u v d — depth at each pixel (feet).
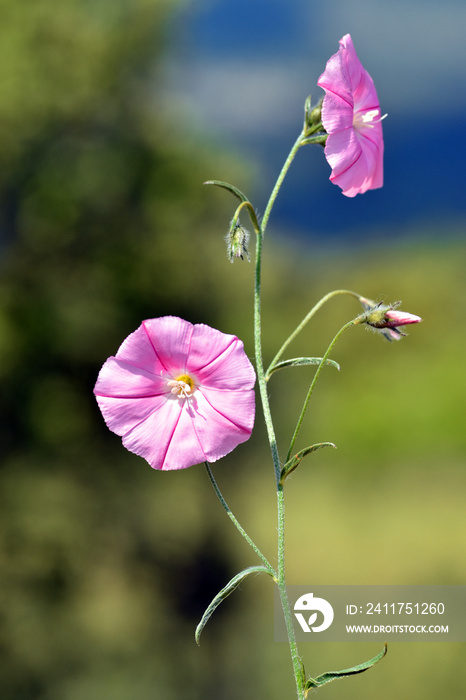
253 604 55.11
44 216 51.85
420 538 73.67
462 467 91.09
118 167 53.26
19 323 51.08
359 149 9.87
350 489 86.69
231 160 56.44
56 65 50.72
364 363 107.14
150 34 54.29
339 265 141.28
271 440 9.21
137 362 9.16
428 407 99.55
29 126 50.21
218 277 58.23
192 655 48.98
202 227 56.13
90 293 53.01
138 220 54.80
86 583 50.34
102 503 52.90
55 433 51.75
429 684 40.34
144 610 50.90
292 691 42.39
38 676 45.01
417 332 116.26
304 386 75.00
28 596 47.55
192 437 9.12
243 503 60.39
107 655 47.03
